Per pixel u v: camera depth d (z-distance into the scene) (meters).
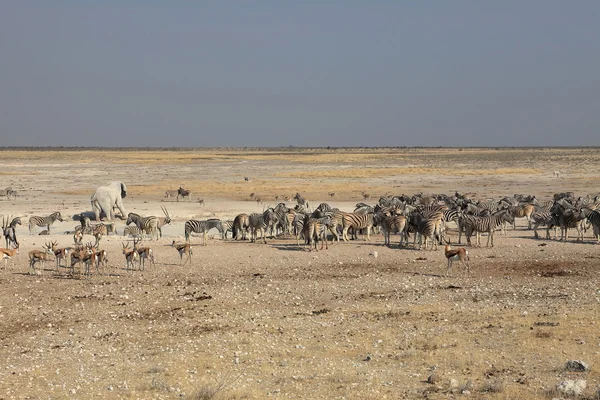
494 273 24.34
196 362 14.54
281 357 14.80
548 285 22.02
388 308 19.34
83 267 26.97
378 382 12.59
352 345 15.50
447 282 23.02
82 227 36.16
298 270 25.81
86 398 12.23
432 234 29.03
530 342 14.70
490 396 11.41
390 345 15.37
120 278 24.81
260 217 32.59
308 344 15.80
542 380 12.18
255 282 23.83
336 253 28.94
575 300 19.38
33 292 22.69
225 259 28.09
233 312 19.66
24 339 17.28
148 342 16.64
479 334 15.76
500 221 29.50
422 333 16.27
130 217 35.50
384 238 33.47
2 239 34.56
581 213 30.31
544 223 32.09
